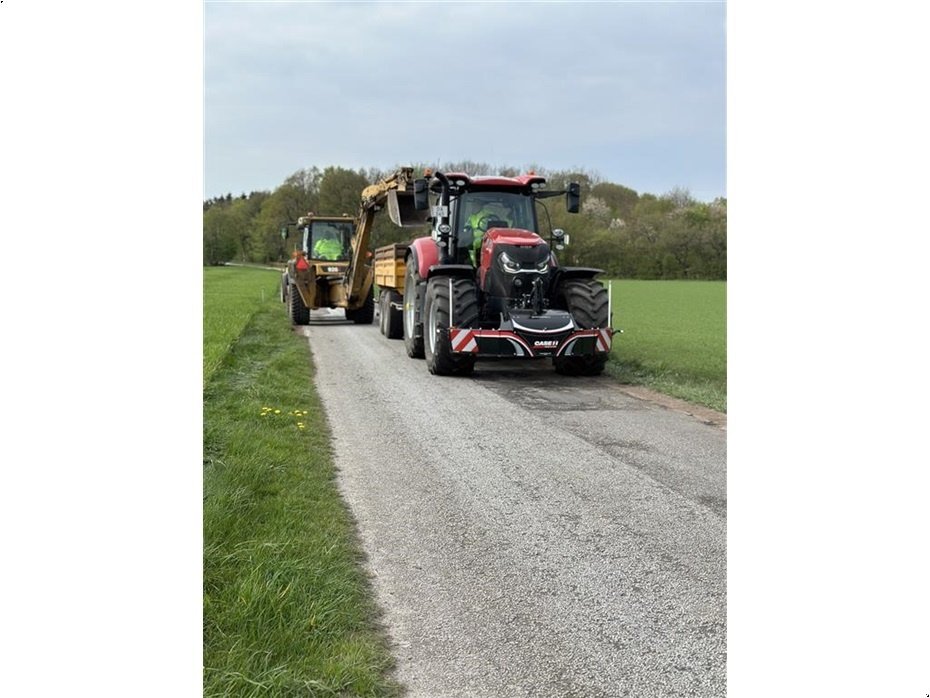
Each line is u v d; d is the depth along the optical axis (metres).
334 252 17.78
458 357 9.61
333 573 3.48
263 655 2.71
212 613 2.94
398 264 13.46
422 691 2.68
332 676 2.68
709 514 4.59
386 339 14.10
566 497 4.89
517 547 4.05
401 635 3.08
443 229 10.58
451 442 6.27
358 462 5.62
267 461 5.09
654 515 4.57
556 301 10.31
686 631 3.14
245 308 19.14
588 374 10.03
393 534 4.21
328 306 17.34
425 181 10.45
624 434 6.64
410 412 7.41
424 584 3.57
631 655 2.94
